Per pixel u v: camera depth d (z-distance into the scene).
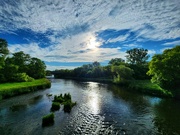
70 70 165.00
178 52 36.06
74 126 18.41
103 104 30.02
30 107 26.50
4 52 54.19
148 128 18.05
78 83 80.88
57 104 26.05
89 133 16.56
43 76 98.00
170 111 24.97
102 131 17.14
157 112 24.45
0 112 23.30
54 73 176.25
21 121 19.61
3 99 32.31
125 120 20.77
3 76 55.28
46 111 24.25
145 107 27.67
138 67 85.56
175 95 35.06
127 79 69.31
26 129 17.17
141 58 112.75
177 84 37.53
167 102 31.45
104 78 111.00
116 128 18.03
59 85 68.38
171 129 17.75
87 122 19.88
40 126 18.09
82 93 43.94
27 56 87.81
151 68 41.19
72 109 25.94
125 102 31.88
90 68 148.75
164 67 36.75
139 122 20.02
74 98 35.97
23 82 55.78
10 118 20.64
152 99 34.88
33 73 88.75
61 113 23.48
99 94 42.25
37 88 48.88
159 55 43.53
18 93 37.97
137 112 24.53
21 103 29.27
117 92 46.16
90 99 34.97
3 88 35.78
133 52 112.44
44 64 98.75
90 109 26.20
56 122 19.55
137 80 72.69
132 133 16.67
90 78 124.44
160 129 17.72
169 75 36.06
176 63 35.69
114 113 24.03
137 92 45.94
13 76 59.56
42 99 33.34
